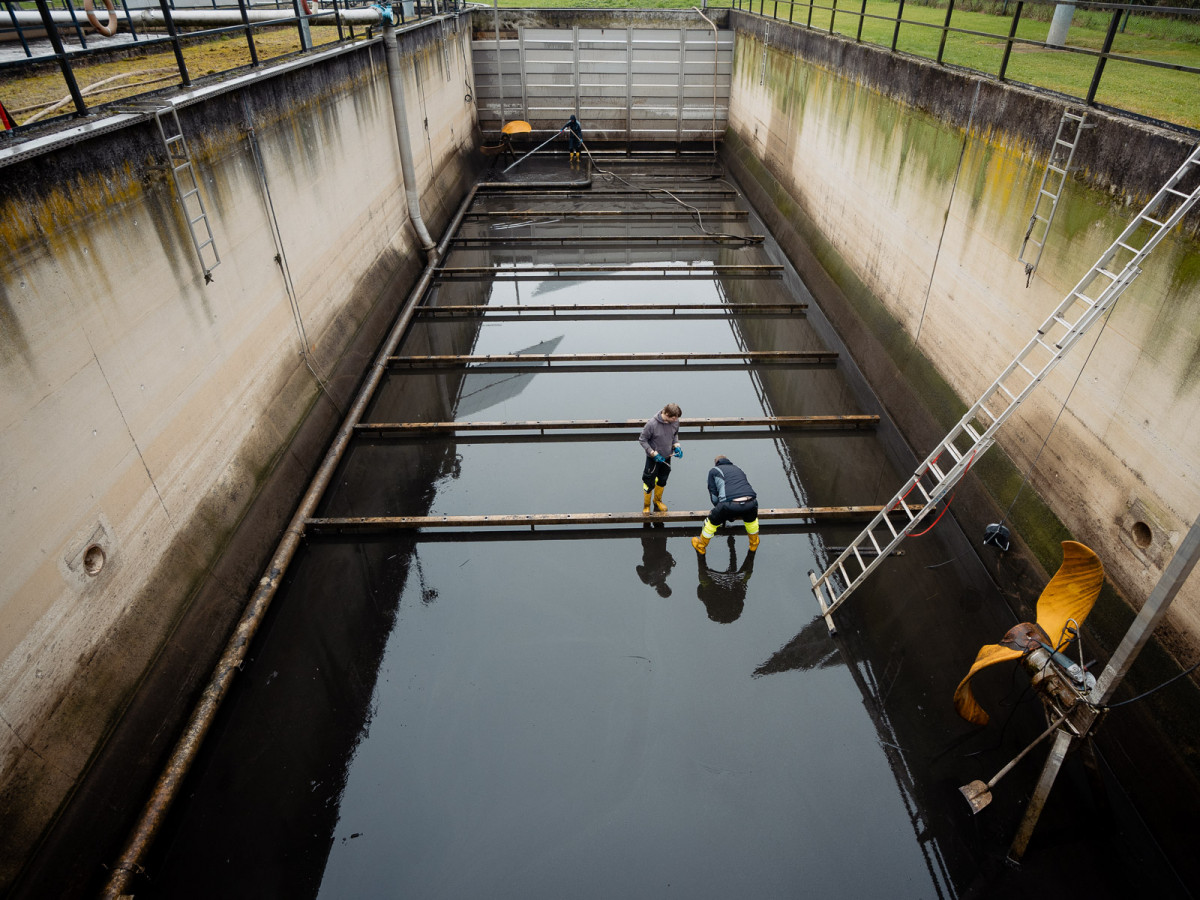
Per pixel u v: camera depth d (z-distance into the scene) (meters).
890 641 7.54
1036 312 7.77
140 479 6.36
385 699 6.92
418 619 7.72
